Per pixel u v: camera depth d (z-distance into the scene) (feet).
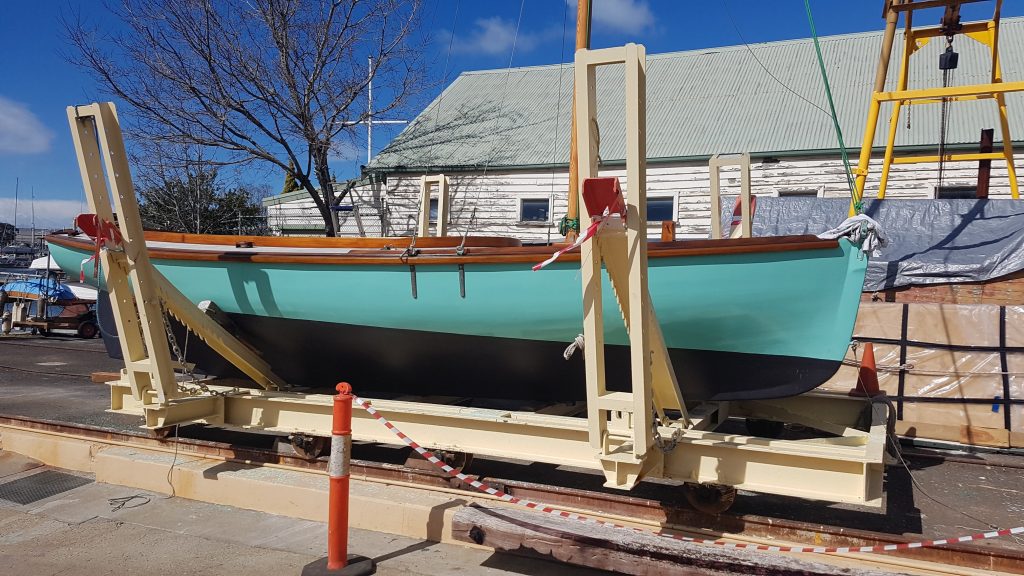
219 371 17.92
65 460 16.74
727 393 13.14
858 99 37.37
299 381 17.47
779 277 11.75
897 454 15.30
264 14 42.83
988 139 26.96
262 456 14.85
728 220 26.89
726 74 43.60
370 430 14.17
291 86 44.14
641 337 9.53
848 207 25.52
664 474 11.60
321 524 12.92
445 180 21.42
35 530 12.82
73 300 51.19
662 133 39.22
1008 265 20.97
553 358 13.91
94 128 13.34
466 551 11.55
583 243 9.75
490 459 16.78
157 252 16.42
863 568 9.07
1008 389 18.07
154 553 11.62
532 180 40.96
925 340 19.16
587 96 9.11
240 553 11.57
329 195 46.93
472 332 14.03
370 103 45.93
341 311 14.90
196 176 56.03
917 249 22.77
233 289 15.85
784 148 35.24
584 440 12.19
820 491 10.57
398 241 14.88
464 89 51.98
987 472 15.94
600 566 10.02
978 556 9.82
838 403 15.80
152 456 15.55
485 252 13.15
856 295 11.40
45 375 30.27
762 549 10.02
